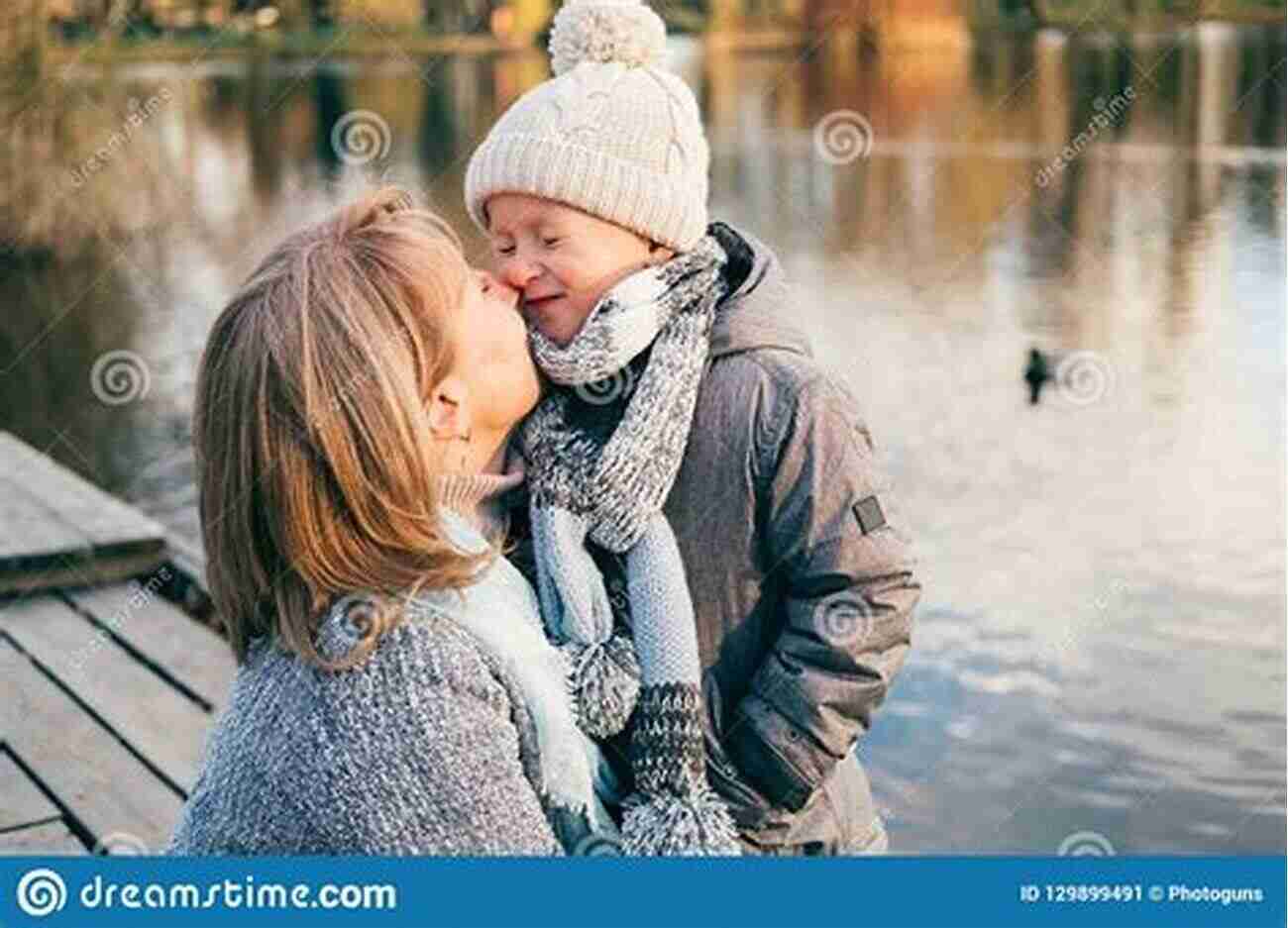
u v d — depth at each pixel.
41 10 5.56
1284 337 5.28
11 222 5.49
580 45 1.66
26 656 3.62
